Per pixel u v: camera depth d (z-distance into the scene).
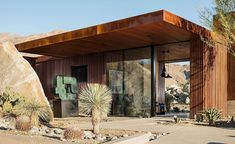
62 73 23.53
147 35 15.48
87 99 9.92
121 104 19.53
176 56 21.86
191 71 16.11
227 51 16.61
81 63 22.30
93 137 8.99
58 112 17.81
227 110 17.12
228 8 14.98
